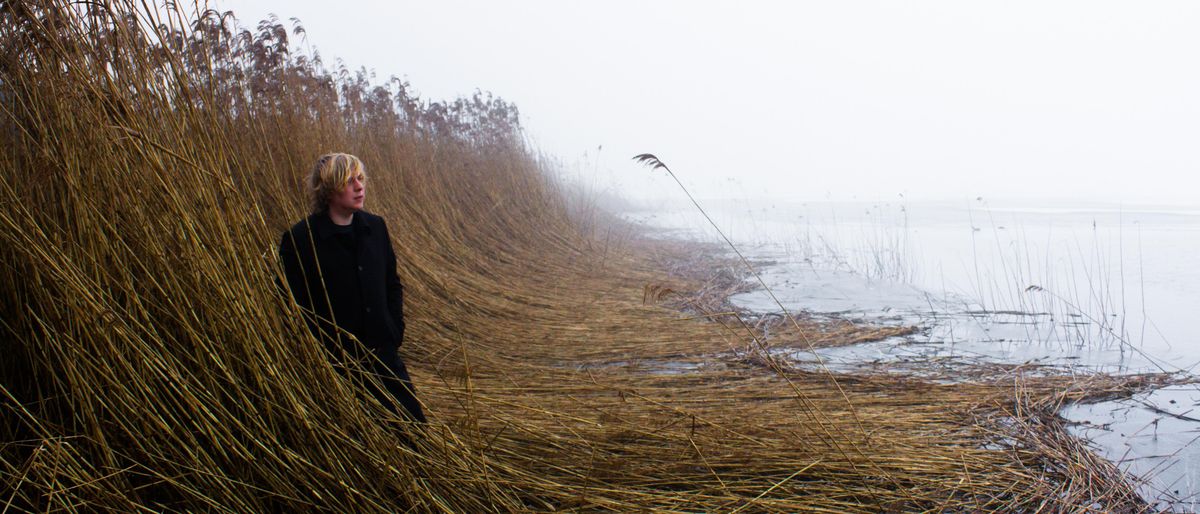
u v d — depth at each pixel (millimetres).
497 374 5387
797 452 3641
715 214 30531
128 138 2383
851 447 3709
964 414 4320
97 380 2383
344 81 8805
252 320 2537
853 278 10617
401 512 2641
